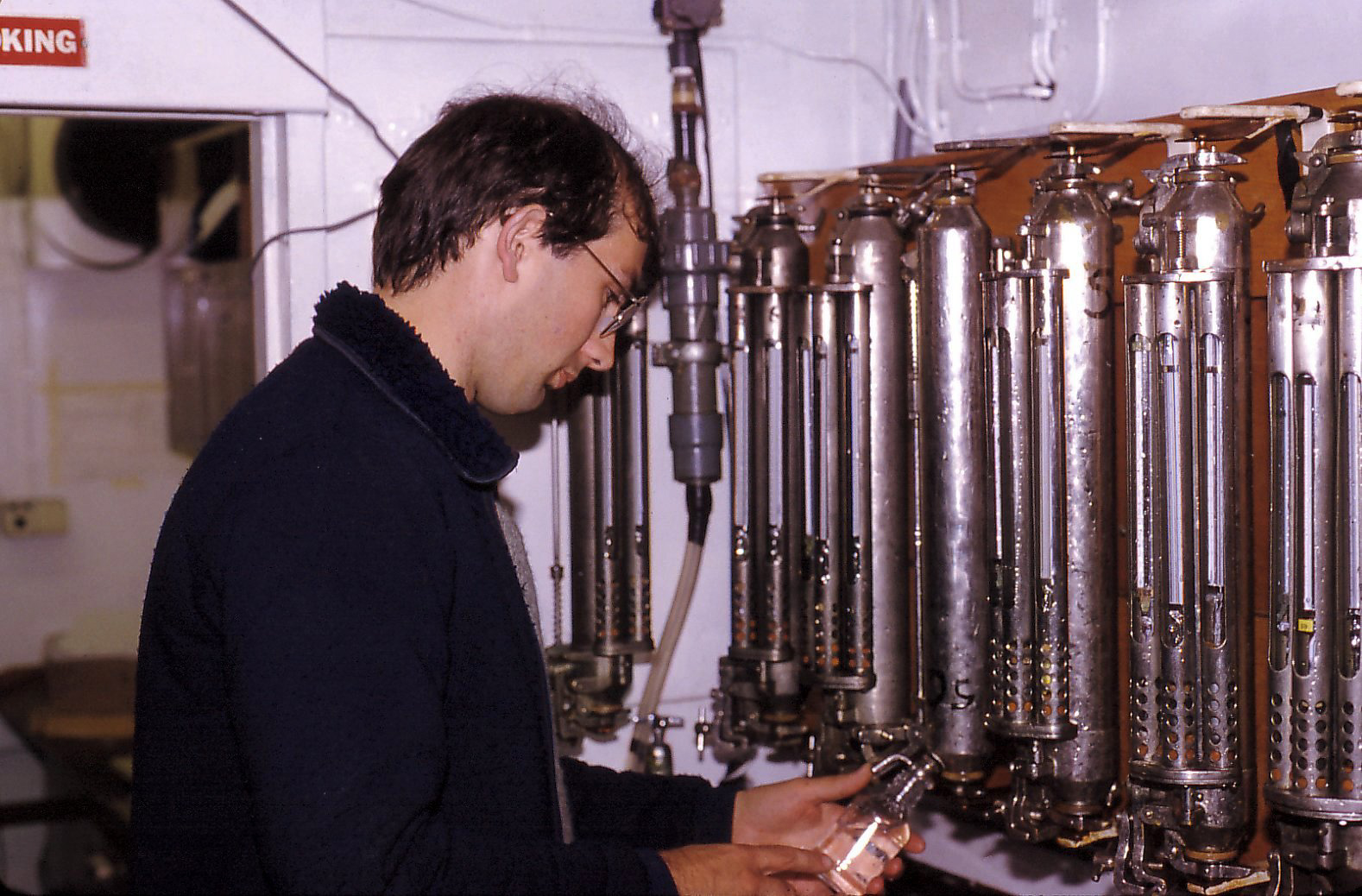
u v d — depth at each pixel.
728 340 1.69
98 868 2.67
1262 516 1.18
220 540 0.91
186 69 1.50
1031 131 1.65
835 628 1.50
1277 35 1.34
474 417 1.01
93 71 1.46
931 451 1.35
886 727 1.48
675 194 1.62
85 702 2.71
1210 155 1.13
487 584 1.01
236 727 0.89
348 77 1.59
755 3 1.77
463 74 1.63
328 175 1.59
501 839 0.95
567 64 1.68
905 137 1.82
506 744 1.02
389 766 0.87
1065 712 1.23
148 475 3.23
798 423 1.52
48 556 3.15
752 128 1.78
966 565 1.33
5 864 2.69
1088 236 1.21
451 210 1.03
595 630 1.64
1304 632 1.06
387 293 1.08
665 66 1.73
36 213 3.07
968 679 1.33
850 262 1.46
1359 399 1.02
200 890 0.98
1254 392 1.18
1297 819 1.09
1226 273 1.10
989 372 1.26
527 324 1.06
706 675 1.79
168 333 3.21
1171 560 1.13
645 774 1.36
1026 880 1.50
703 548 1.77
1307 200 1.06
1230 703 1.12
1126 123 1.25
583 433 1.62
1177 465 1.13
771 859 1.11
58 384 3.13
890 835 1.29
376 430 0.97
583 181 1.05
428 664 0.93
